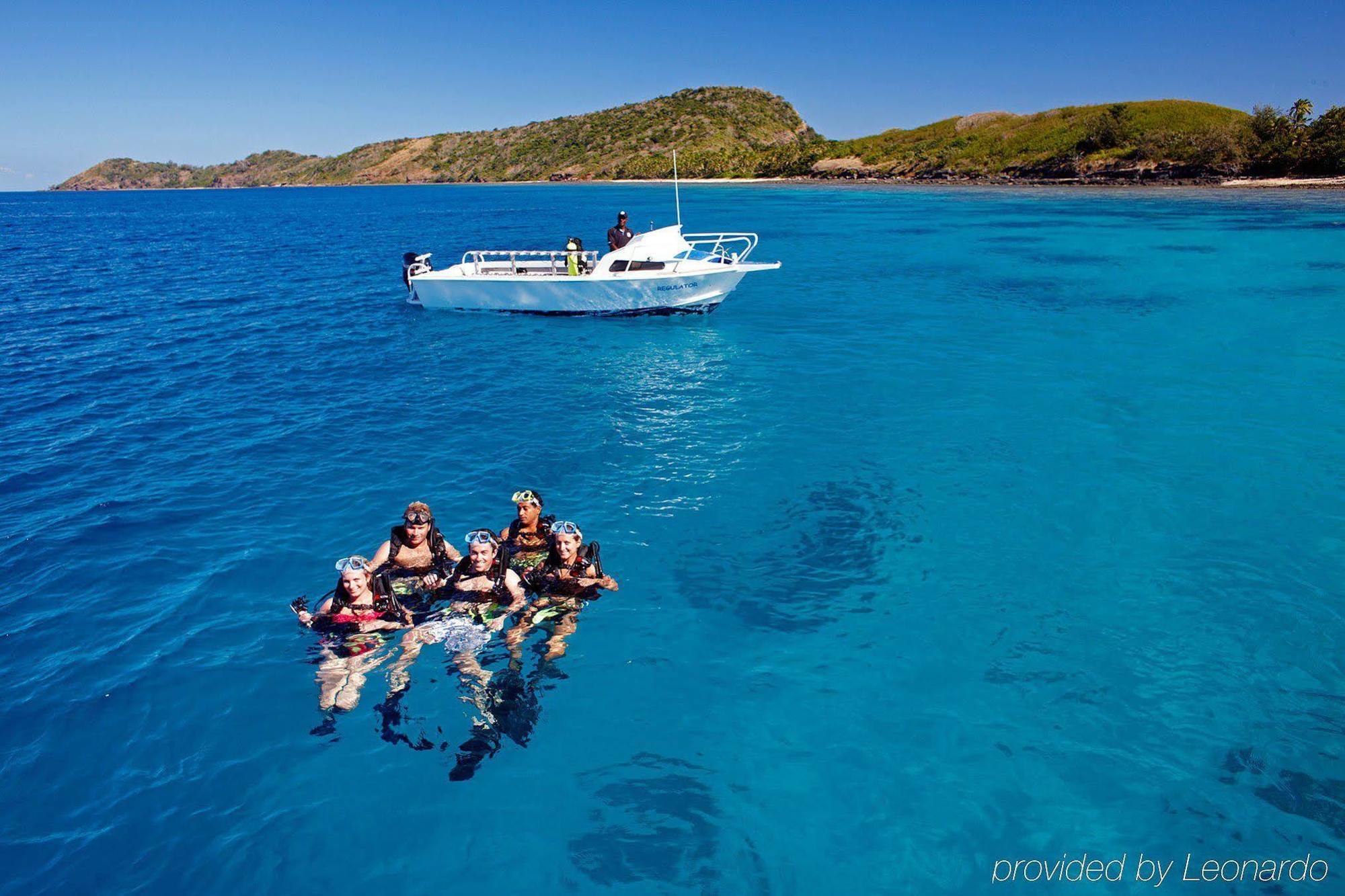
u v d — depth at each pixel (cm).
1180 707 470
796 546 686
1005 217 4819
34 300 2155
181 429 1025
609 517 745
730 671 512
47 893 352
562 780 419
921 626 561
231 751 442
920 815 394
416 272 1955
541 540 632
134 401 1161
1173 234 3531
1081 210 5216
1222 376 1224
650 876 360
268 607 595
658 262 1702
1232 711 466
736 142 17662
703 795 409
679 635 552
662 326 1705
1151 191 7038
